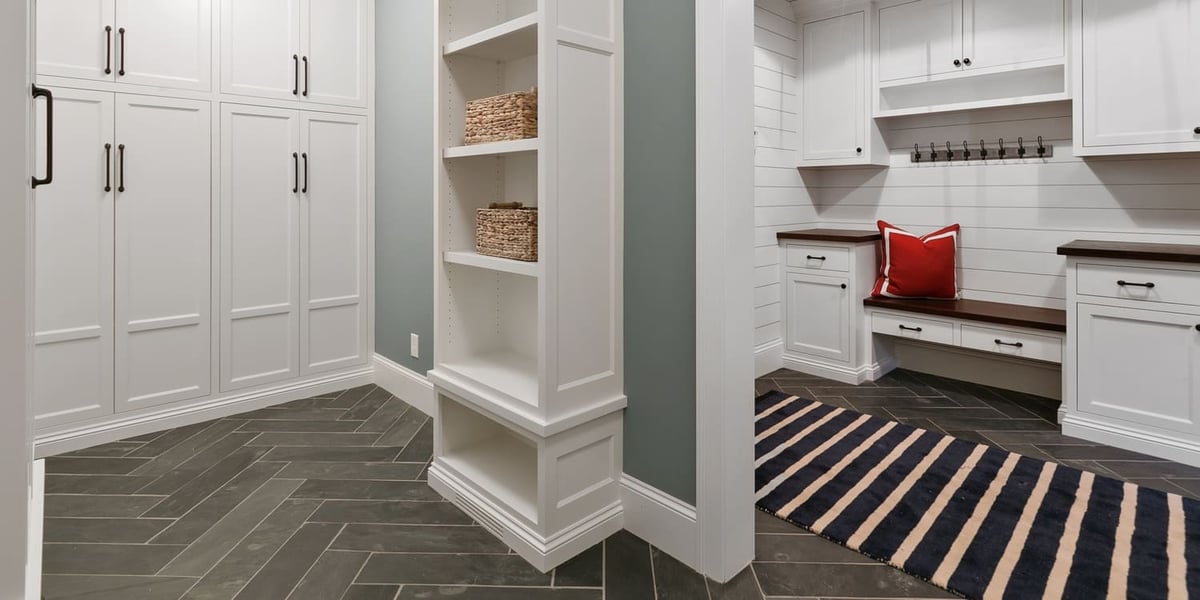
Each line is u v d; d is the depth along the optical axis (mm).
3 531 946
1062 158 3457
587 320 2012
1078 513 2199
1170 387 2668
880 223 3986
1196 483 2443
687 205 1896
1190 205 3061
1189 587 1768
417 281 3363
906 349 4172
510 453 2500
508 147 2051
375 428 3076
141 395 2947
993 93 3639
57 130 2658
